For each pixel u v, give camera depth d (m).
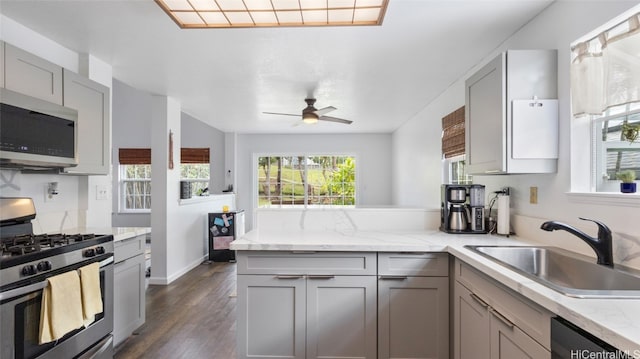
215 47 2.69
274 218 2.72
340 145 7.42
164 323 3.06
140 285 2.79
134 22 2.29
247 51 2.77
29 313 1.66
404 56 2.88
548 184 2.03
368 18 2.11
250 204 7.42
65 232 2.57
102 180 3.02
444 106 4.00
